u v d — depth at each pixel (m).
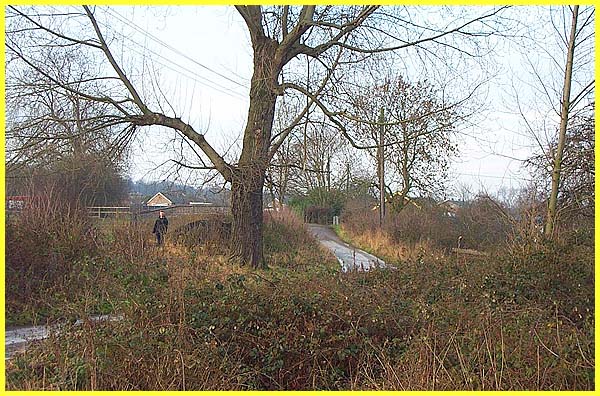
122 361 5.84
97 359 5.78
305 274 8.76
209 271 9.71
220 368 6.02
